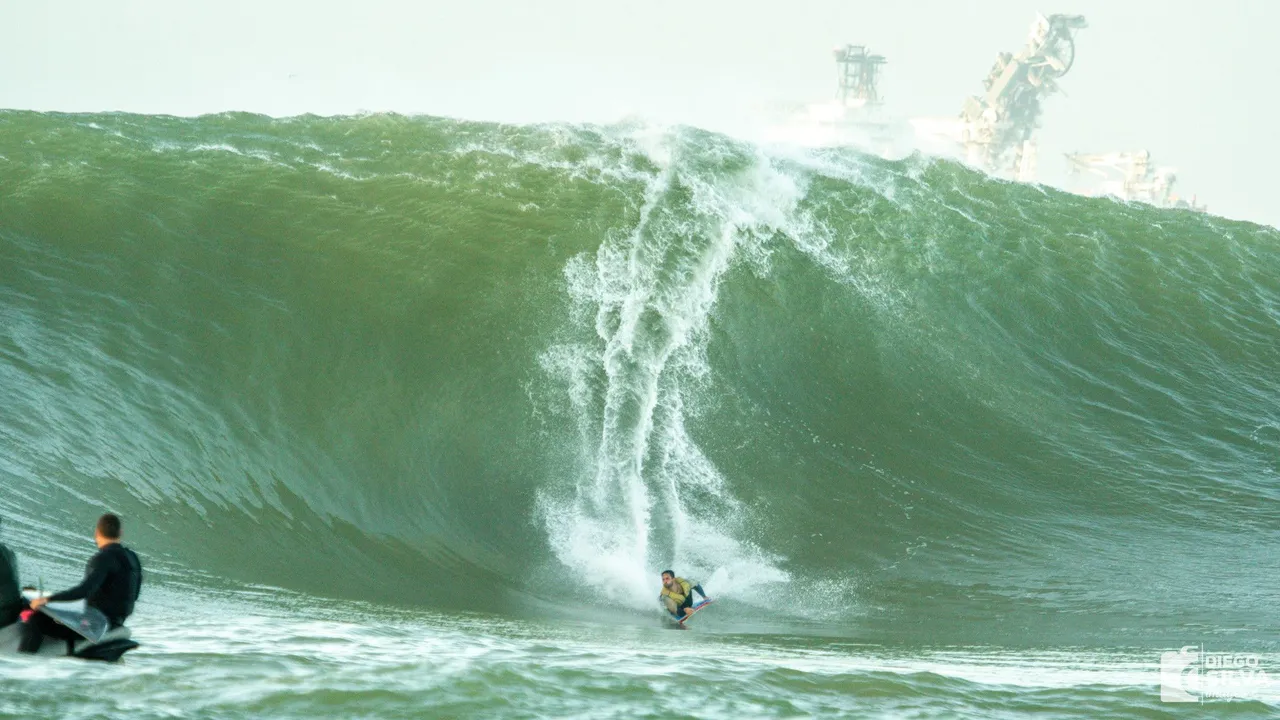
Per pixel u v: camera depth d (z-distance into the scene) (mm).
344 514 57188
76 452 53812
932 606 54688
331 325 68125
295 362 64688
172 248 70938
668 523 62062
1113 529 65188
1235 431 78562
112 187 75500
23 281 65312
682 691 31594
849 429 73062
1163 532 65125
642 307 76688
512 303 73312
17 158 77562
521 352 70125
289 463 58719
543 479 63219
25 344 60031
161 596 43250
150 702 26516
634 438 67500
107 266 68062
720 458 68062
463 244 76938
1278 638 49281
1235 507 68688
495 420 65625
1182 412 80375
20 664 28906
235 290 68750
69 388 57719
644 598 55062
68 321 62781
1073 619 52594
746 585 56844
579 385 69438
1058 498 68625
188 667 30281
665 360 73875
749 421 71500
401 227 77562
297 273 71500
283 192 78938
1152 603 55031
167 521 51750
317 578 50750
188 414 58906
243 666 30812
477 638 40219
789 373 76500
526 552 58125
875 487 67812
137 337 62969
